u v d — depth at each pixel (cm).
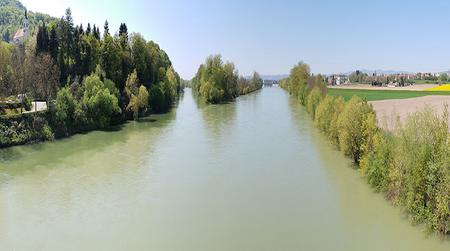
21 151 5319
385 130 4297
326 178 4128
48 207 3409
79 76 8331
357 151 4378
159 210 3344
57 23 10088
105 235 2891
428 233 2745
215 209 3359
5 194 3716
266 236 2855
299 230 2944
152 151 5444
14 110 6078
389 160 3366
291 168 4538
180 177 4228
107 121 7381
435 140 2769
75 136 6500
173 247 2708
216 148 5631
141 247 2709
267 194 3694
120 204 3475
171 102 11631
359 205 3369
